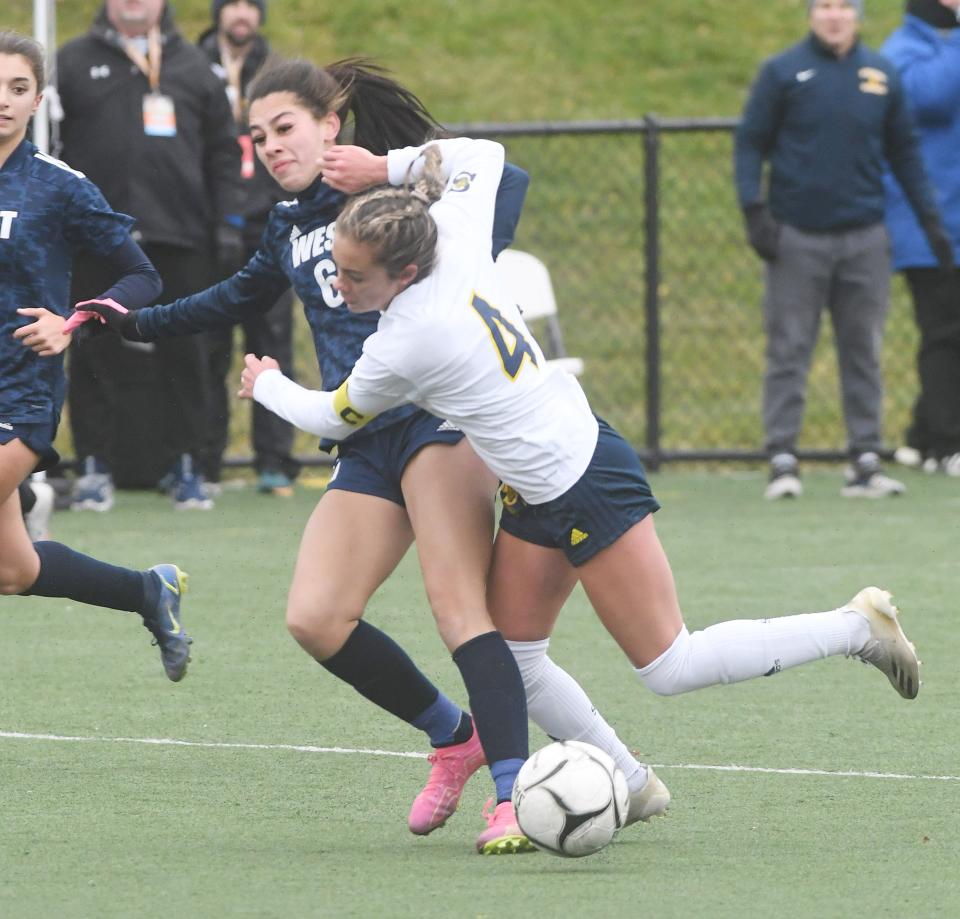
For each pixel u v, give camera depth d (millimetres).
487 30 63688
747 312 48719
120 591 20062
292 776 17875
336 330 16234
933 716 20391
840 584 28312
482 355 14859
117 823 16094
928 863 14648
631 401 45719
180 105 34875
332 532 15953
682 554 31203
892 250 38625
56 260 18562
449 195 15711
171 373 36156
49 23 34688
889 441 44594
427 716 15961
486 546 15805
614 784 14586
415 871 14578
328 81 16406
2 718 20344
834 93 35250
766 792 17172
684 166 51688
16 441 18500
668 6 65125
